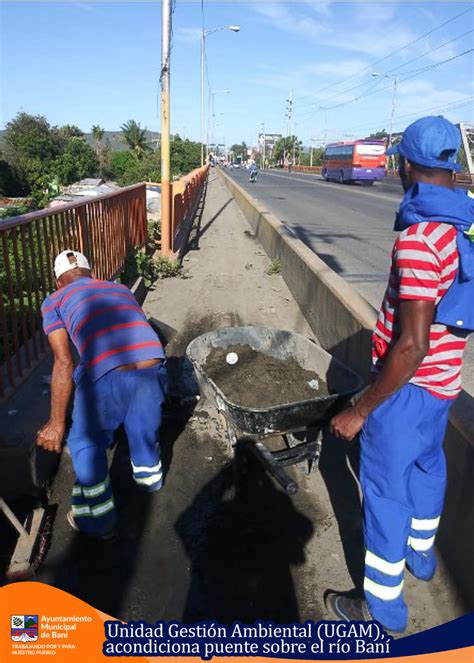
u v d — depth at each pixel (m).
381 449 2.38
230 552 3.12
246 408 3.27
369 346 4.35
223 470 3.87
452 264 2.08
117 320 3.16
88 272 3.49
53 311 3.17
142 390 3.16
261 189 33.44
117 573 2.96
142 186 9.40
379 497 2.42
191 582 2.91
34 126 52.84
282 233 9.88
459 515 2.77
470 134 35.28
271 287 8.73
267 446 4.23
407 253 2.09
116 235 7.24
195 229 15.63
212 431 4.34
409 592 2.85
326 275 6.27
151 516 3.39
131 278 7.78
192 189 19.09
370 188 36.31
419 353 2.08
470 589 2.64
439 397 2.32
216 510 3.46
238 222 17.42
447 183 2.22
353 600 2.72
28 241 4.29
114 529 3.25
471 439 2.70
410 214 2.19
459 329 2.24
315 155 107.19
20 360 4.03
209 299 7.97
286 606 2.79
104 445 3.22
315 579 2.94
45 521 3.29
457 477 2.80
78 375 3.20
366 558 2.53
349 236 14.12
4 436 3.41
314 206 22.33
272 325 6.85
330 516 3.42
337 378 4.00
